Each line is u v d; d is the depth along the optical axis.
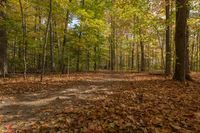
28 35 25.88
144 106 7.96
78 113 7.37
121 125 5.91
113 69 47.59
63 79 18.34
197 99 9.24
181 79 14.77
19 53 32.69
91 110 7.62
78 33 29.67
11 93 11.45
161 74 24.78
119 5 17.27
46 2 23.97
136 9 17.44
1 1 19.75
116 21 41.62
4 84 14.29
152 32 22.16
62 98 10.33
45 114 7.58
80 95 11.02
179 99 9.16
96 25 27.80
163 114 6.92
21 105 9.08
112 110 7.44
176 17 14.55
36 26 30.16
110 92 11.58
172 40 24.95
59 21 29.95
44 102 9.59
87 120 6.52
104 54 42.78
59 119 6.75
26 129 6.11
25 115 7.56
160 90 11.39
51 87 13.56
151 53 56.97
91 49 35.50
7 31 24.16
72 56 32.38
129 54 59.62
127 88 12.56
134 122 6.12
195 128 5.67
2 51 19.91
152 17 18.41
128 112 7.15
